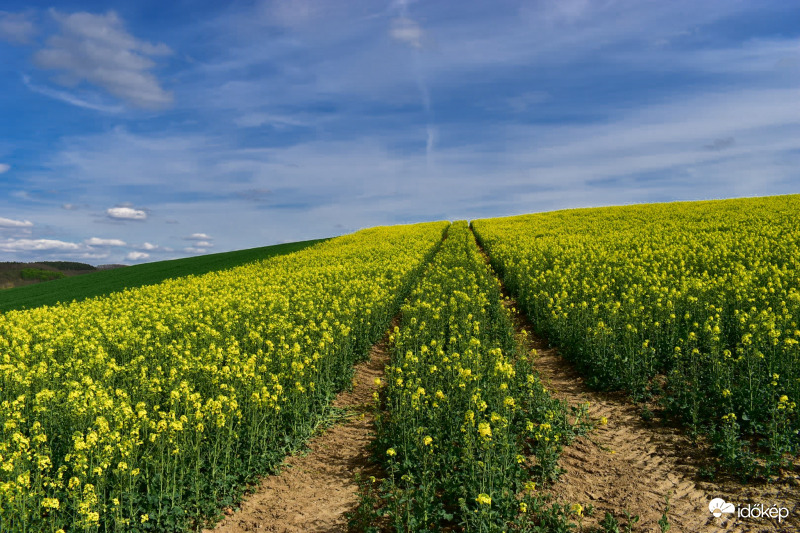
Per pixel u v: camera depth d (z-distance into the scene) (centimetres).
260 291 1994
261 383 884
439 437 738
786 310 1071
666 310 1245
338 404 1032
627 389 1027
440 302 1593
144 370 960
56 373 987
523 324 1661
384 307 1656
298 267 2895
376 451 800
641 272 1747
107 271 4809
